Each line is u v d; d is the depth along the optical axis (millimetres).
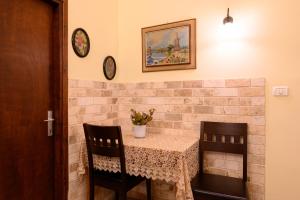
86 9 2201
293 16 1883
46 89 1851
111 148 1803
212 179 1925
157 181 2410
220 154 2146
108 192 2512
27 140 1702
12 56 1594
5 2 1549
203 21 2213
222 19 2131
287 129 1908
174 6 2354
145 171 1780
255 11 2008
